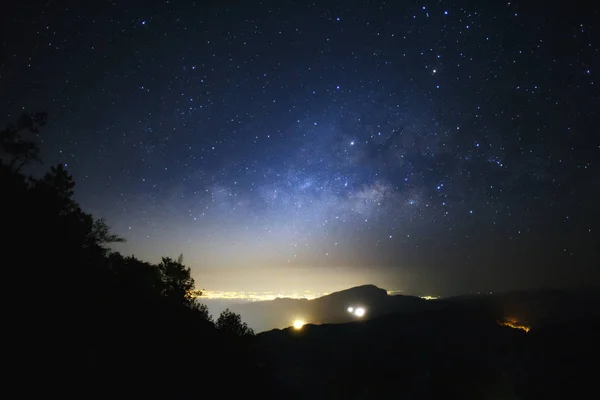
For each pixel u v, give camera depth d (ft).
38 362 18.57
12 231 21.72
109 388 20.39
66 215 26.68
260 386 33.47
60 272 22.44
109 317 24.58
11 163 26.48
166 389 23.72
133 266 33.19
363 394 45.19
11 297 19.85
